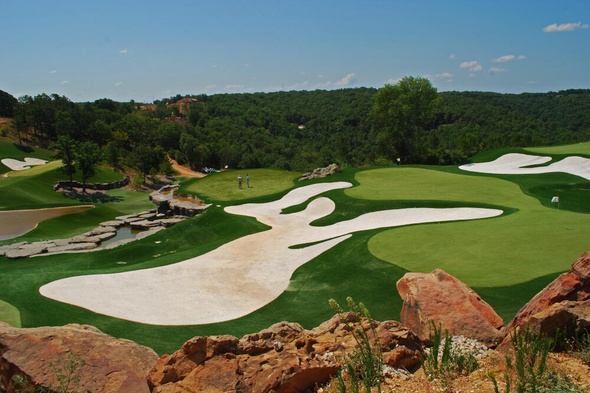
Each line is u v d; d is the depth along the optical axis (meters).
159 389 7.04
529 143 97.00
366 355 7.52
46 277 22.78
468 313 9.24
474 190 37.94
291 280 21.12
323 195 38.59
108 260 28.05
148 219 43.75
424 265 19.88
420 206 32.53
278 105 198.75
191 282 21.55
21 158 86.75
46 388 7.18
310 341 8.48
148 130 119.00
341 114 168.75
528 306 9.52
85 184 67.75
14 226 41.88
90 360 7.81
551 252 19.53
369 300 17.56
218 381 7.01
